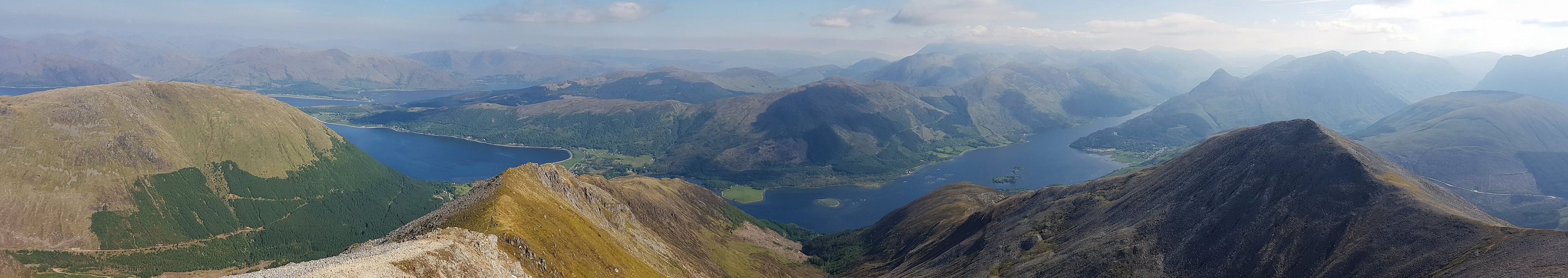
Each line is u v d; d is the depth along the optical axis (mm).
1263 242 168250
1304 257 158000
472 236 123375
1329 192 172500
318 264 98500
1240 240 173500
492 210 145375
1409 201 154125
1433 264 132000
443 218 147750
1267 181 190750
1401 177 176000
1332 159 183875
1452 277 123625
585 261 149125
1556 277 105688
